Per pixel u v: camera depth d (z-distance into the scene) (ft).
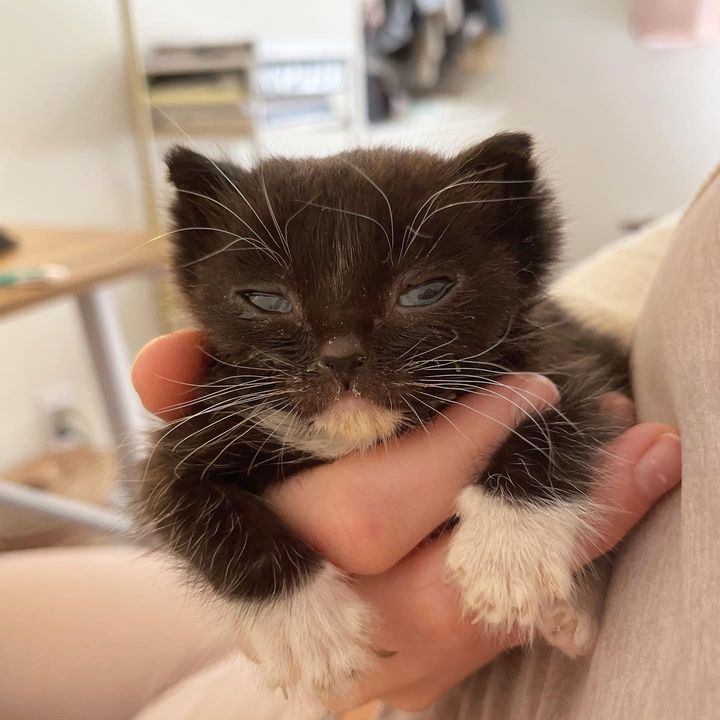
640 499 0.31
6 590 0.56
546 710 0.28
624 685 0.22
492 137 0.39
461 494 0.35
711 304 0.26
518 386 0.37
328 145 1.26
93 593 0.56
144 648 0.53
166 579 0.48
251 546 0.35
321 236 0.34
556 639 0.31
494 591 0.32
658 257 0.57
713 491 0.22
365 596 0.34
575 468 0.34
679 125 1.69
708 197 0.31
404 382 0.35
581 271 0.60
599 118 1.77
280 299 0.36
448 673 0.34
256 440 0.38
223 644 0.53
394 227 0.34
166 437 0.39
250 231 0.36
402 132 1.41
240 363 0.37
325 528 0.34
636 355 0.39
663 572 0.24
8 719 0.51
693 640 0.19
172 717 0.45
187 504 0.37
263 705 0.43
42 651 0.53
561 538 0.32
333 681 0.32
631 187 1.79
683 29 1.56
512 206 0.39
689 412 0.25
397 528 0.33
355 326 0.34
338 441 0.37
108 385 0.86
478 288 0.36
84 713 0.51
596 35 1.72
